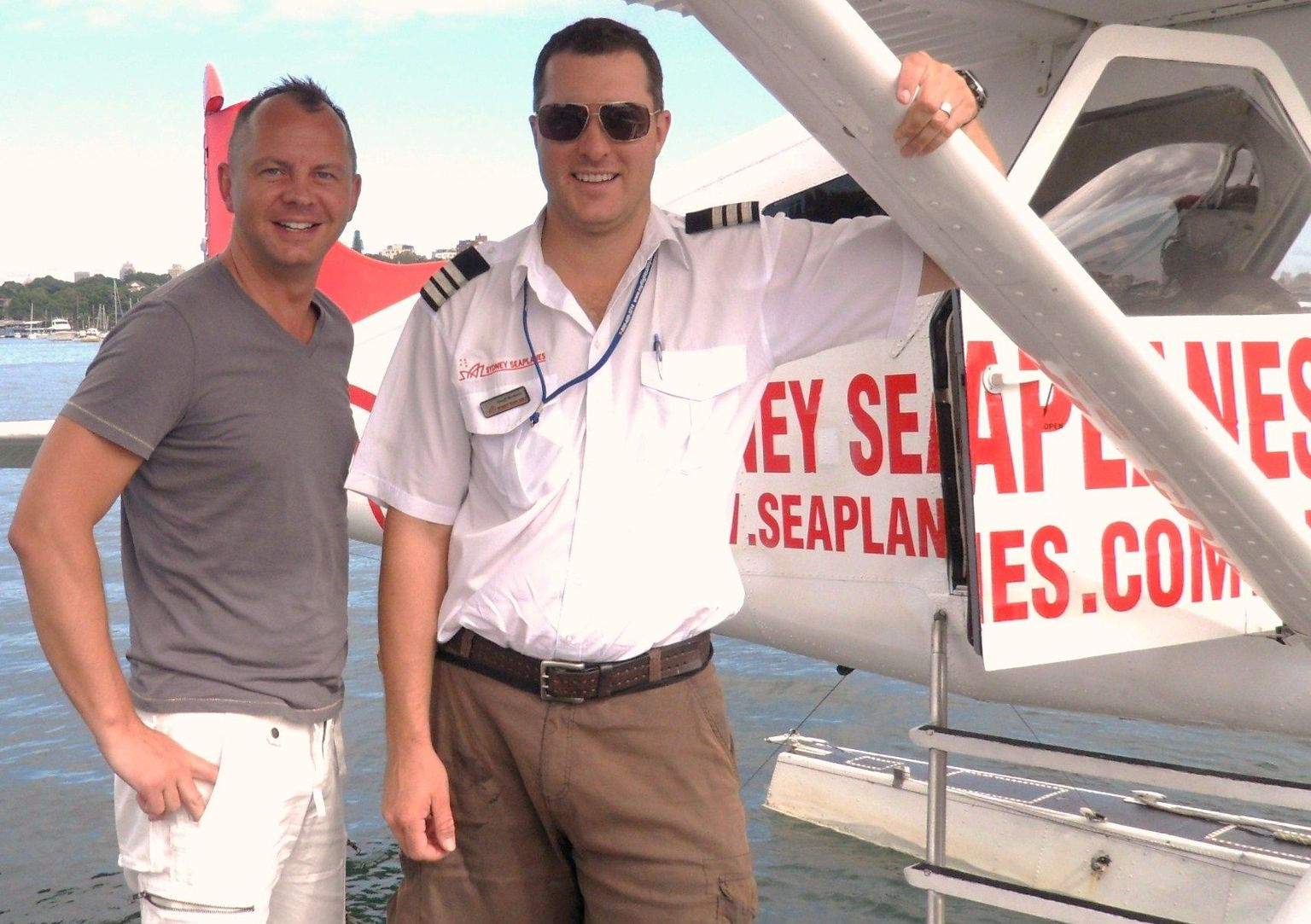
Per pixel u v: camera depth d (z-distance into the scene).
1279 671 2.69
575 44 1.74
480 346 1.90
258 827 1.94
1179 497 2.15
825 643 3.33
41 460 1.85
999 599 2.43
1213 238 2.55
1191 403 1.91
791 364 3.22
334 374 2.05
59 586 1.82
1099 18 2.66
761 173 3.68
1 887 4.32
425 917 1.97
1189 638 2.54
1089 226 2.51
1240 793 2.25
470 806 1.96
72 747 5.86
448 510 1.97
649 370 1.84
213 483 1.92
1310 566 2.12
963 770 4.54
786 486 3.28
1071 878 3.91
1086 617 2.49
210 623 1.94
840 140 1.62
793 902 4.00
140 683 1.95
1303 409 2.56
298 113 1.94
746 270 1.88
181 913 1.91
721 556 1.92
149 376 1.84
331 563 2.06
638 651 1.86
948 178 1.64
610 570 1.83
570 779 1.86
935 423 2.99
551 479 1.84
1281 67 2.52
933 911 2.43
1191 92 2.49
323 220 1.97
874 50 1.47
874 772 4.52
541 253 1.88
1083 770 2.40
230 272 1.98
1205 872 3.68
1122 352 1.85
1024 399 2.45
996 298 1.87
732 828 1.92
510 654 1.90
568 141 1.75
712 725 1.94
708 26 1.52
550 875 2.00
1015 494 2.45
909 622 3.09
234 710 1.93
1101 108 2.48
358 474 1.98
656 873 1.88
